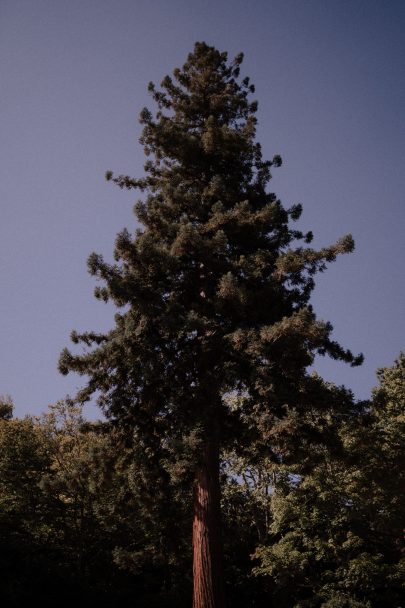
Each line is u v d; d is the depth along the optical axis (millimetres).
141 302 13891
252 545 28984
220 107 19953
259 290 15039
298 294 15930
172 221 16734
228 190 17062
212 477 13047
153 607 22984
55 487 14445
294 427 12203
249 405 14211
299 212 17547
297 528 21281
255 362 13312
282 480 22719
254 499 28000
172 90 20516
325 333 12195
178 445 12000
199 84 20859
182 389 13773
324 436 13852
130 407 14609
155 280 15062
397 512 20016
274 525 21828
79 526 25312
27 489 24641
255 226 15922
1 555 23750
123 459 14648
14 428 26438
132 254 14609
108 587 24156
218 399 13969
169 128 18000
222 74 21312
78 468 14461
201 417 12773
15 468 25266
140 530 22516
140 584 25297
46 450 26141
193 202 16344
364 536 20781
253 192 17828
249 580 26391
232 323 14492
